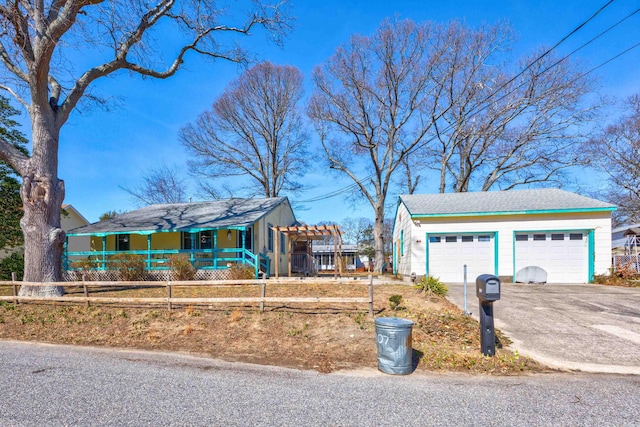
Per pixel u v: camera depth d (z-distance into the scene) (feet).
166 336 21.77
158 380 14.82
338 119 78.13
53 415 11.37
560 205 47.88
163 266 51.93
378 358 16.35
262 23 41.11
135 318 24.72
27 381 14.60
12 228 55.11
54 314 26.40
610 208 45.14
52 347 20.40
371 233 152.25
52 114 33.58
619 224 107.34
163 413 11.56
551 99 74.49
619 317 24.77
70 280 47.78
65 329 23.58
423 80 72.90
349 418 11.28
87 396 12.99
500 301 30.71
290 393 13.43
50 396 12.97
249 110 98.07
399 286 38.40
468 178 87.10
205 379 14.99
